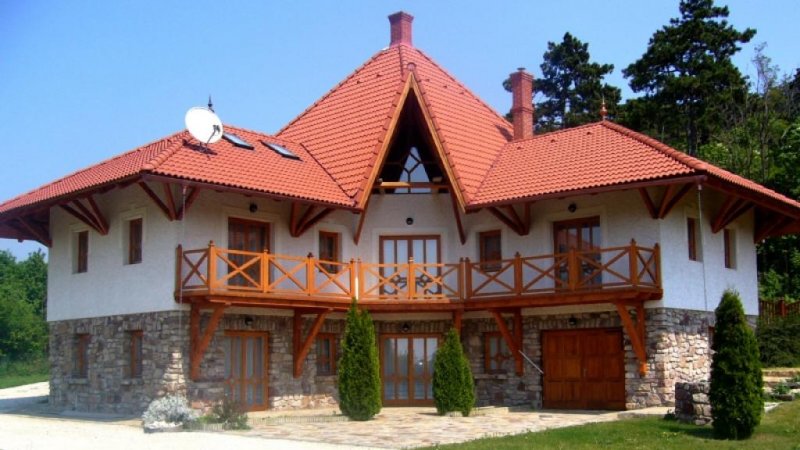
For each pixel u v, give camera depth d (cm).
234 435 1648
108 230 2239
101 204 2250
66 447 1461
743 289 2472
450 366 2078
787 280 3494
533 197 2144
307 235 2308
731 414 1516
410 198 2453
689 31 4525
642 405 2059
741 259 2483
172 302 2008
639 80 4662
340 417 1969
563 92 4841
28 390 3284
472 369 2381
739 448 1423
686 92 4425
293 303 2106
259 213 2208
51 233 2472
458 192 2284
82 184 2144
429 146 2430
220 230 2123
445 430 1714
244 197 2184
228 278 1986
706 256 2288
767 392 1980
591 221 2231
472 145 2542
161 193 2053
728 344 1552
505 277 2339
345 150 2458
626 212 2155
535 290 2180
